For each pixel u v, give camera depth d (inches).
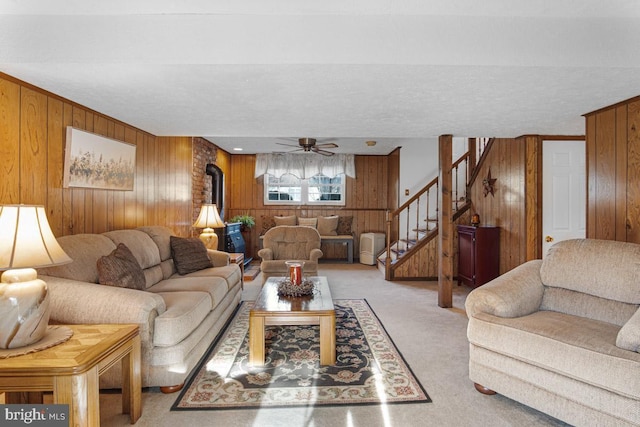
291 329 140.3
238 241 271.4
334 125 142.9
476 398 87.9
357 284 219.6
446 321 147.8
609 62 83.0
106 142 132.2
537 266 106.7
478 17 82.7
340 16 82.2
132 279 104.3
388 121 137.2
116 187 140.2
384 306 170.2
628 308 86.7
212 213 193.2
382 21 82.4
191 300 105.9
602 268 91.7
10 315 65.8
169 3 77.2
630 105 109.5
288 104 113.9
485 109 120.0
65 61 81.7
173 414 81.0
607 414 67.4
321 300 117.0
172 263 157.4
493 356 86.4
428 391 91.2
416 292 199.0
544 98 107.4
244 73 87.4
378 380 96.8
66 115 112.0
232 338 129.2
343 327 140.1
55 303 84.9
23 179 95.8
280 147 284.7
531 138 169.0
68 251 99.3
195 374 100.6
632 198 109.7
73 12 80.7
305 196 323.0
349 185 322.3
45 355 63.8
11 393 79.0
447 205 169.2
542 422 78.0
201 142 238.7
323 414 81.0
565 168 170.7
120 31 82.1
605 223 120.0
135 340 78.5
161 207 184.2
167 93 103.4
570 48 83.0
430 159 277.3
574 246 100.4
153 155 174.6
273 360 109.9
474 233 195.3
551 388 75.4
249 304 175.2
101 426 76.2
